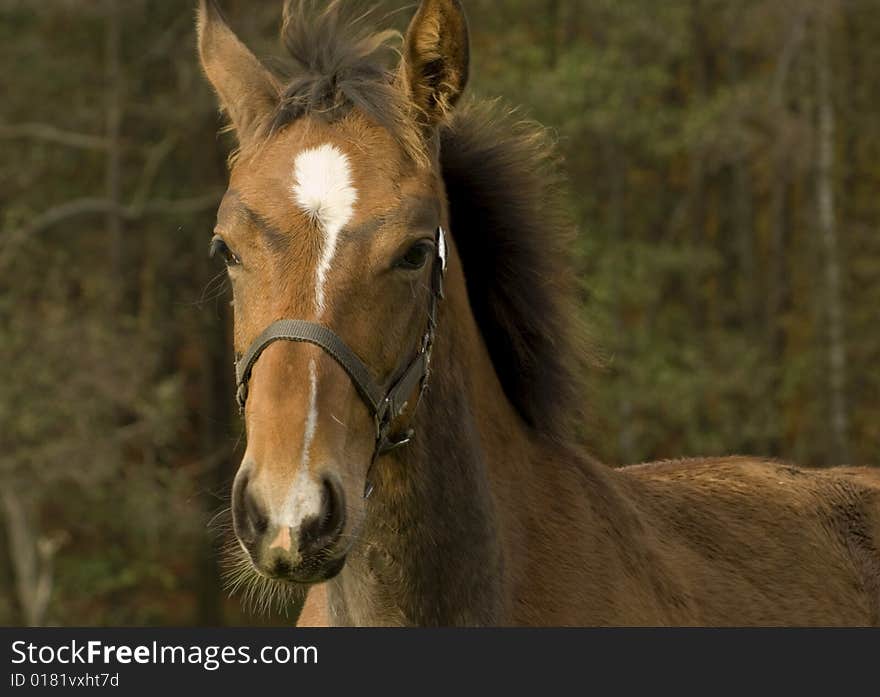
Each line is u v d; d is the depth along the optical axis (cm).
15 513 1775
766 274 2602
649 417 2028
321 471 335
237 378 363
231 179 378
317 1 434
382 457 378
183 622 2038
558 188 473
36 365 1705
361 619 389
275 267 351
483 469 402
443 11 382
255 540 332
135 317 2248
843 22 2386
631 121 2016
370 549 382
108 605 2027
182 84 2184
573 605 413
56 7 2067
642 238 2458
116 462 1727
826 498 542
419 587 382
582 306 473
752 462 557
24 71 2152
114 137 2144
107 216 2305
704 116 2038
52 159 2197
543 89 1902
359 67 386
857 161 2559
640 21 1995
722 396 2083
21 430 1667
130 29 2223
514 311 438
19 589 1891
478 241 438
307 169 359
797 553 507
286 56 409
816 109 2369
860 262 2330
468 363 408
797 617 487
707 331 2241
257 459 334
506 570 402
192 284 2312
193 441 2441
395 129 369
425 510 381
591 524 434
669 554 469
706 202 2608
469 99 468
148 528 1795
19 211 1952
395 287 357
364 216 354
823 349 2258
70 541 2081
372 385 354
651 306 2177
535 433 445
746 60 2586
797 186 2561
